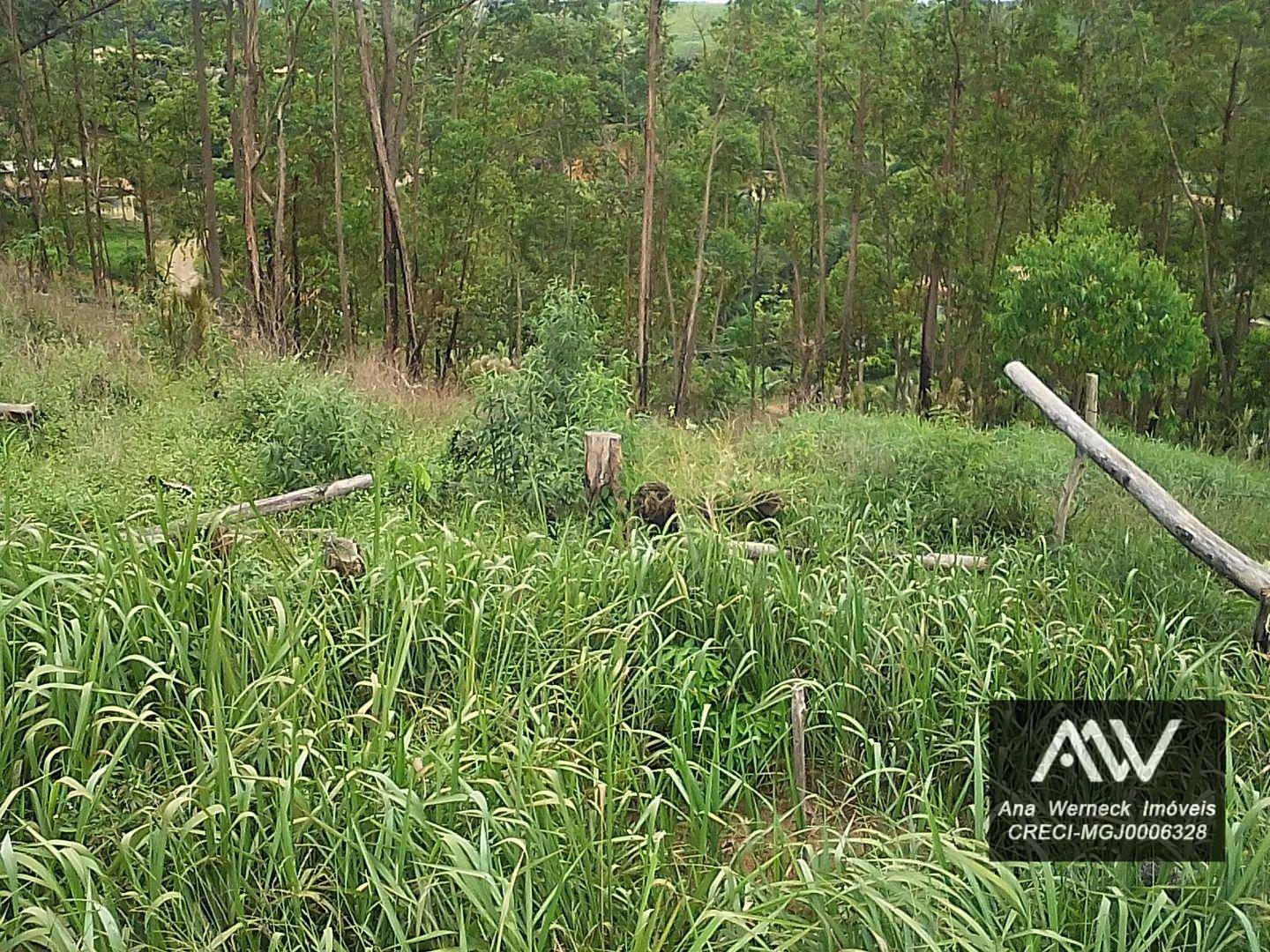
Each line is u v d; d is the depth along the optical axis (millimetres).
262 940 3211
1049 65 21969
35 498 5715
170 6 26266
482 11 27844
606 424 7262
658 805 3518
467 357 24781
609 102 29141
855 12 25781
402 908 3246
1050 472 7992
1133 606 5766
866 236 28531
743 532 6250
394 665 4023
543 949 3082
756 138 26906
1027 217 24516
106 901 3033
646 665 4531
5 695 3727
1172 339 15031
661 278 29391
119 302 16406
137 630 4027
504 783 3641
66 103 24734
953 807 4227
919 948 3051
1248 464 10570
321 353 14656
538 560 5160
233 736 3619
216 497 6426
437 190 23609
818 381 26562
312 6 23141
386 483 6719
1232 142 21469
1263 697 4500
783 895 3102
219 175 26203
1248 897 3301
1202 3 22266
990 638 4902
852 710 4605
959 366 25516
